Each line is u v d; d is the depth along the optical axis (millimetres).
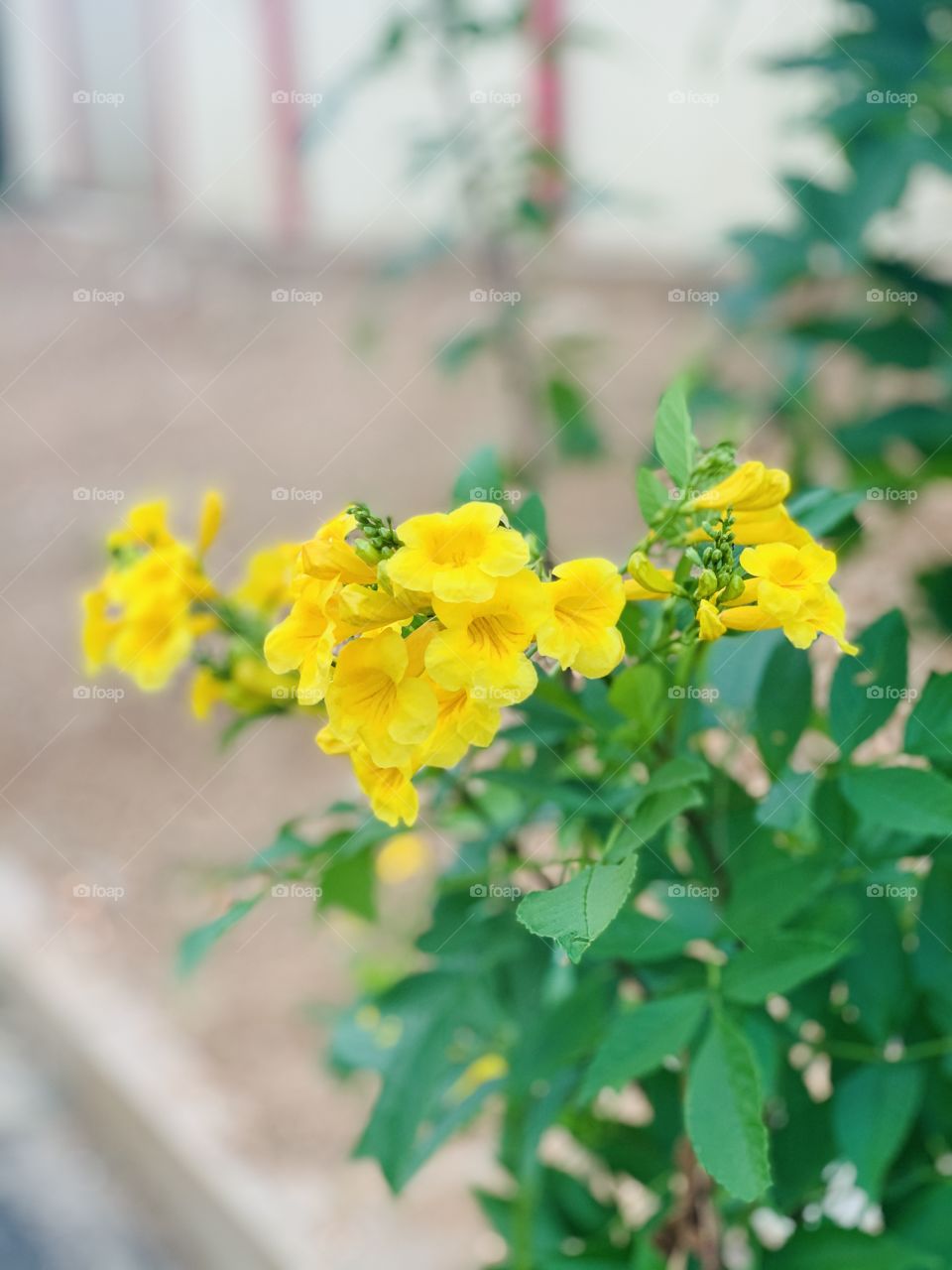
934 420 1046
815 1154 614
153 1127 1211
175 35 4086
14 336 3451
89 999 1388
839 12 1082
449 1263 984
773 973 504
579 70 2867
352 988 1269
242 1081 1239
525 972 618
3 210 4750
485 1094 628
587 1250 661
